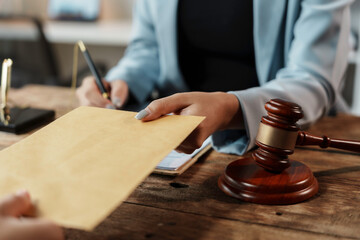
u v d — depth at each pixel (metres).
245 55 1.12
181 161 0.66
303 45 0.89
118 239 0.46
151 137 0.52
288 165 0.56
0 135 0.81
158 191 0.57
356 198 0.55
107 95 0.93
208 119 0.62
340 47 0.90
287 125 0.54
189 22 1.13
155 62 1.26
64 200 0.40
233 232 0.47
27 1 3.03
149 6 1.26
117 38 2.40
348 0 0.91
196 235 0.46
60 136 0.54
